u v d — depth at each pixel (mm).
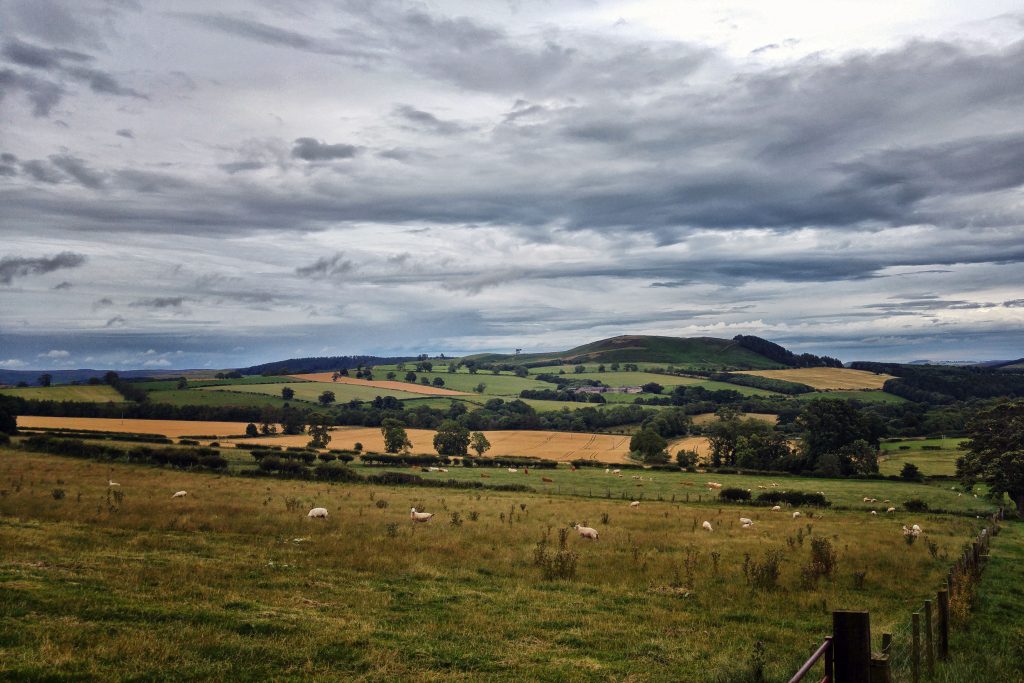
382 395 196250
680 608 18578
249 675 11797
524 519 38312
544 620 16547
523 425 161625
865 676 8320
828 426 103875
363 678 12023
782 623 17219
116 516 28234
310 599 17047
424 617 16219
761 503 63812
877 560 26688
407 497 50281
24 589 15312
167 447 81188
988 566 26203
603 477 88312
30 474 50594
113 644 12406
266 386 195000
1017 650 14570
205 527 27625
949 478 89812
